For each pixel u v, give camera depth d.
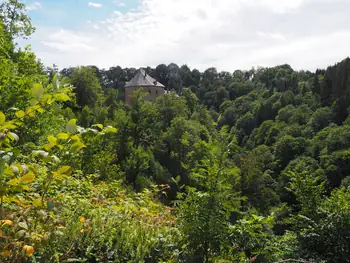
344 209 8.87
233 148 3.54
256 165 35.47
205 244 3.25
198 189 3.50
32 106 1.70
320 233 8.53
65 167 1.84
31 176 1.59
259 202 32.78
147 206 4.28
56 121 9.83
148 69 116.25
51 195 2.86
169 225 3.92
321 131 50.91
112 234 3.29
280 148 51.34
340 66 67.94
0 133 1.52
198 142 3.56
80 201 3.25
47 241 1.85
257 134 64.06
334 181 37.47
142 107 46.59
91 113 35.38
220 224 3.19
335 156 38.62
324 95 70.12
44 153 1.68
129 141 37.19
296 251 8.34
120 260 3.17
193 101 68.62
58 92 1.76
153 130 46.25
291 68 107.56
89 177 4.53
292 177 10.80
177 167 41.81
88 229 2.87
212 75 118.00
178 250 3.38
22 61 12.09
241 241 3.27
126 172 30.45
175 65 118.88
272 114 71.06
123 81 104.06
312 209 9.70
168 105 56.03
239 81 109.31
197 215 3.24
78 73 40.25
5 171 1.52
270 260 3.53
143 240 3.38
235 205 3.39
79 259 2.69
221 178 3.29
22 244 1.84
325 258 8.22
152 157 37.16
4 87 8.16
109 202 3.74
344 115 55.78
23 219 1.89
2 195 1.56
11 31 14.52
